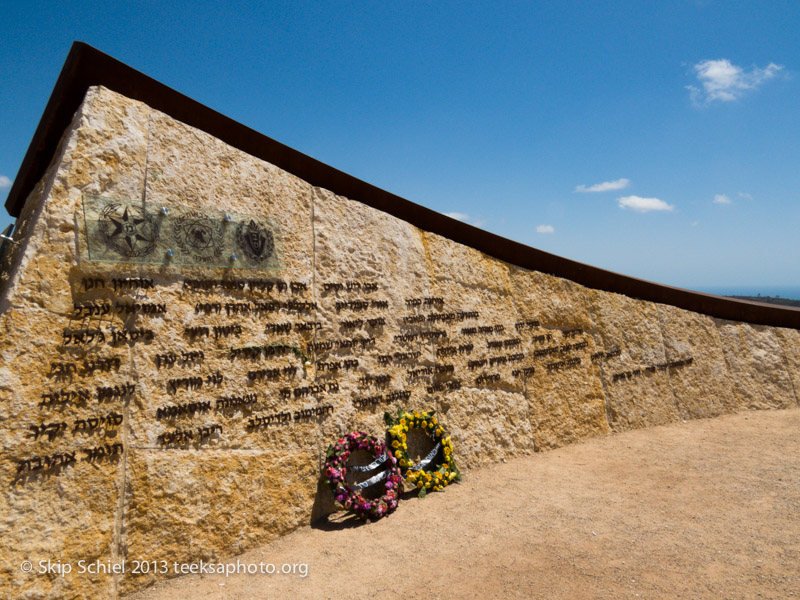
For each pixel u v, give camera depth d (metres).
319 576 4.61
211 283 5.52
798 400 10.86
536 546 5.01
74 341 4.56
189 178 5.59
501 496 6.32
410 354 7.13
